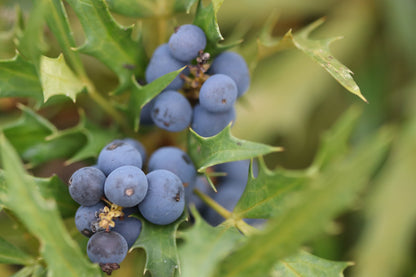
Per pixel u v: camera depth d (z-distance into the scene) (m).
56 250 0.24
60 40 0.28
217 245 0.24
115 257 0.25
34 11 0.25
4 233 0.31
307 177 0.25
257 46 0.29
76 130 0.29
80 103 0.32
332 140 0.25
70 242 0.24
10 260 0.27
